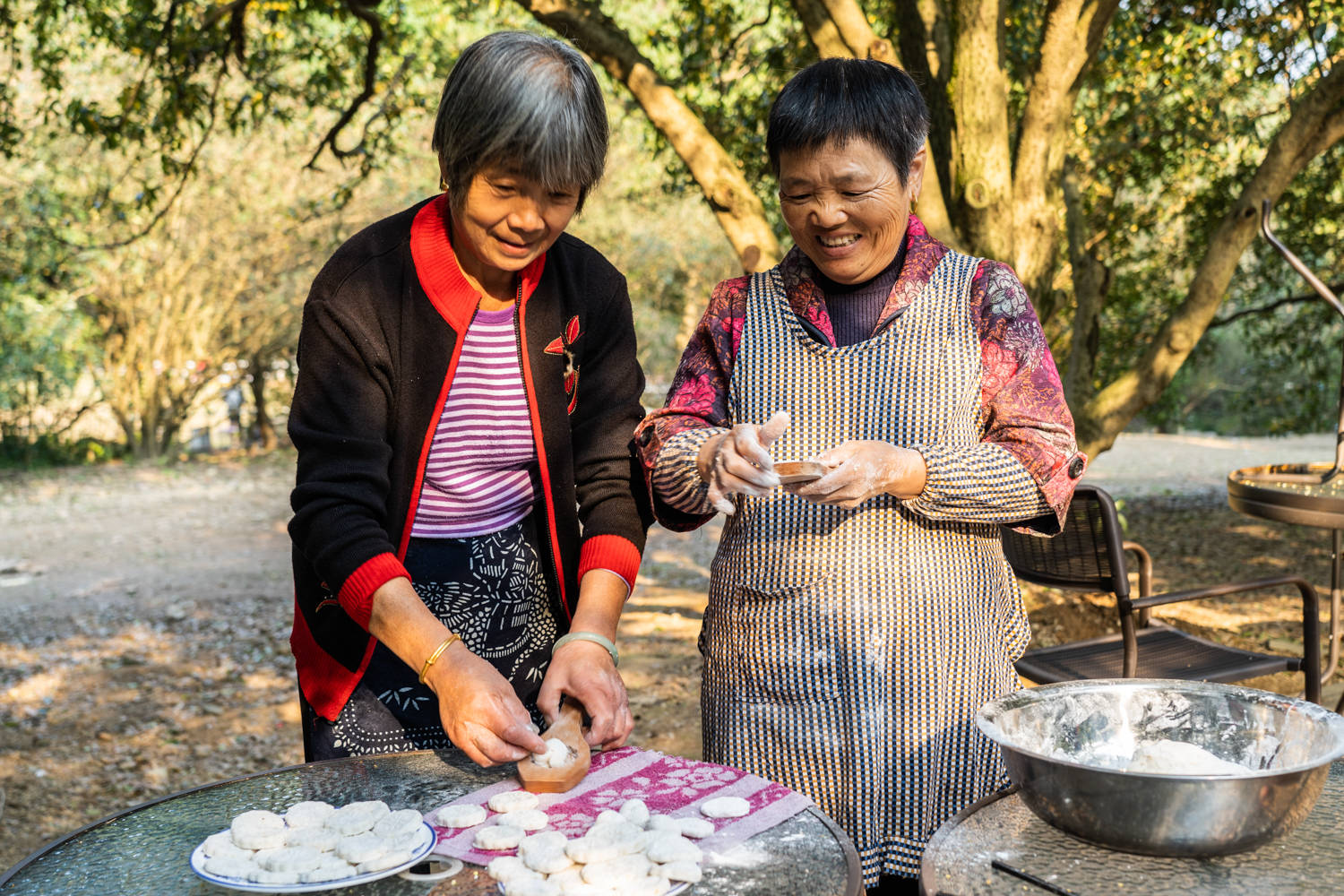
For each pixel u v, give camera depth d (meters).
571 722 1.46
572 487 1.73
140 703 5.61
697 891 1.09
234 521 12.51
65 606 8.12
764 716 1.57
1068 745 1.35
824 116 1.42
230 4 6.41
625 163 14.21
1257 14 6.14
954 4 4.38
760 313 1.63
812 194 1.46
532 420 1.67
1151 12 6.46
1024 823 1.22
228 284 18.48
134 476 17.58
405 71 7.04
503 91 1.36
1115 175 7.60
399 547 1.63
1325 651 4.90
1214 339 9.59
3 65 11.09
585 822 1.27
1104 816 1.10
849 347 1.57
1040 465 1.45
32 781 4.53
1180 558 8.20
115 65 9.70
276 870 1.13
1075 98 5.08
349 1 6.25
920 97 1.49
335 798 1.37
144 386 19.30
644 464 1.63
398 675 1.66
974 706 1.54
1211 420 20.00
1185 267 8.34
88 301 18.22
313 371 1.59
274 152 15.34
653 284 19.12
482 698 1.33
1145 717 1.36
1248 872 1.09
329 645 1.63
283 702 5.60
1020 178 4.52
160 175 14.08
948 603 1.52
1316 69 5.93
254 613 7.73
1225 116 6.98
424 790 1.39
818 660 1.53
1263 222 2.97
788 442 1.57
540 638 1.75
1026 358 1.53
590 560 1.66
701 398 1.65
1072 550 2.74
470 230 1.48
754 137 6.85
